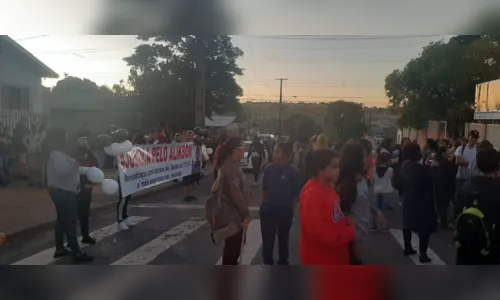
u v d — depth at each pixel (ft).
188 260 13.24
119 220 15.97
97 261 13.05
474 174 8.87
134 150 18.19
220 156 12.85
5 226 13.89
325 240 7.74
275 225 13.38
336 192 8.16
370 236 8.72
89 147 14.43
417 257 9.09
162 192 20.06
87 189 14.30
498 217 8.78
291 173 13.01
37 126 14.30
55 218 13.83
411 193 9.16
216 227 12.71
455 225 9.20
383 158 8.96
